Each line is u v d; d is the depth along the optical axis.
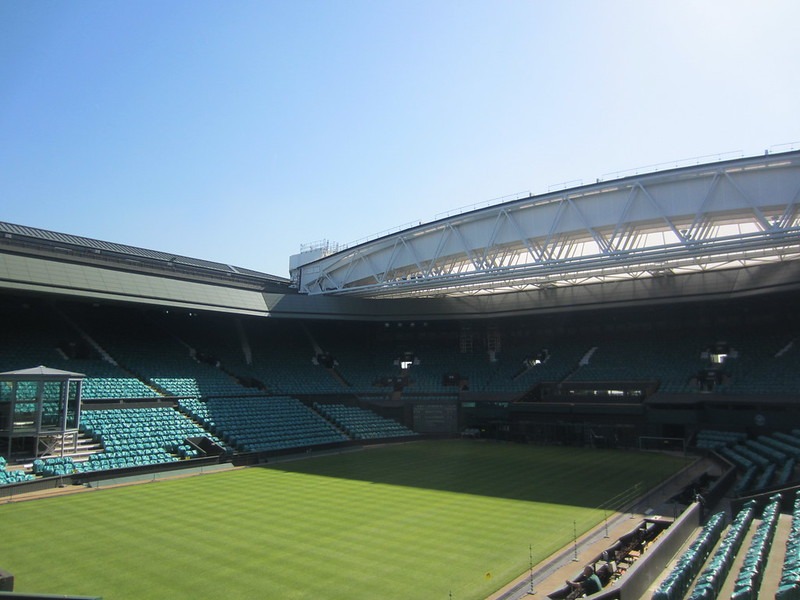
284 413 54.44
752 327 58.22
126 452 37.66
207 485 33.19
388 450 50.47
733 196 33.62
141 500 28.80
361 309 62.56
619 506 27.11
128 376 49.75
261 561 18.95
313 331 74.19
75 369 46.94
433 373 69.56
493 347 72.56
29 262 41.91
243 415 50.72
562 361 65.25
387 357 74.06
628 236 39.44
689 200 34.84
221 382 55.97
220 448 41.66
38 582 16.98
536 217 40.56
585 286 59.53
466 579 17.31
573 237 41.31
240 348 65.56
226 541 21.27
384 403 63.91
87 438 38.62
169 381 51.81
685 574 14.41
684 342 60.44
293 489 31.77
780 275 47.41
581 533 22.45
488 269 42.00
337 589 16.48
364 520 24.39
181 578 17.33
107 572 17.86
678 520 19.84
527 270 40.94
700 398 49.75
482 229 43.69
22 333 49.97
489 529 22.97
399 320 64.62
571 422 56.00
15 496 29.48
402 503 27.81
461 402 62.44
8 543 20.98
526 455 46.62
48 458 34.38
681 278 54.31
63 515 25.45
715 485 26.92
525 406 58.62
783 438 40.53
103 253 49.31
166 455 38.81
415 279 47.19
